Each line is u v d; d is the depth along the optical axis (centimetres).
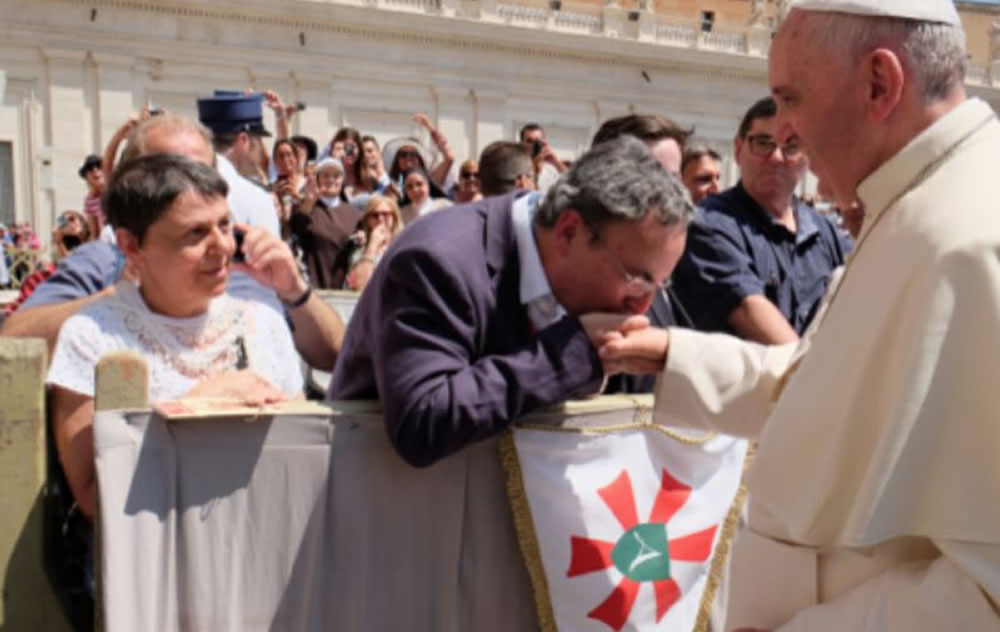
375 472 164
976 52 3203
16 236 1595
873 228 142
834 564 152
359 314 182
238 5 1969
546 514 170
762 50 2533
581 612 175
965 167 134
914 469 128
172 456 152
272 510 159
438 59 2192
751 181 285
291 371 219
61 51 1852
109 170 425
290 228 533
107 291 220
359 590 166
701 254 273
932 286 126
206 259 191
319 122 2089
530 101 2312
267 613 160
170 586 154
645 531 180
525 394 157
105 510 147
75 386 176
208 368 199
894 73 136
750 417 172
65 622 163
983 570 125
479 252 168
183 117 262
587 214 162
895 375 130
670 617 186
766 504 149
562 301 172
